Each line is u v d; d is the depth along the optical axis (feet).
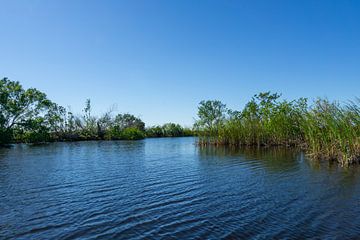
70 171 76.95
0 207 43.29
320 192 48.42
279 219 35.83
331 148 82.89
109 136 291.58
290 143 137.08
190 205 42.93
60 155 124.88
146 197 48.03
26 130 228.22
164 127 383.45
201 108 219.00
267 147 140.26
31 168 83.35
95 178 65.98
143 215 38.58
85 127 292.20
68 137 274.36
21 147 183.11
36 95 228.43
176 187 55.47
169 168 80.64
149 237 31.09
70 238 31.30
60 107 268.00
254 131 149.28
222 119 166.50
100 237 31.40
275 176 64.13
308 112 91.35
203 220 36.14
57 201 46.29
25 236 32.12
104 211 40.65
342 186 51.85
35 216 38.93
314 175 62.85
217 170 75.20
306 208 39.96
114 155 122.72
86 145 201.57
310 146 98.22
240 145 152.76
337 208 39.58
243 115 158.92
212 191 51.62
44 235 32.30
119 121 345.10
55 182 61.62
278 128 134.72
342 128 73.77
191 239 30.35
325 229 32.24
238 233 31.65
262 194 48.49
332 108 80.02
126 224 35.22
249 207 41.24
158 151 141.28
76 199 47.39
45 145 204.23
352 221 34.42
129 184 58.85
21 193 51.85
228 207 41.50
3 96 208.33
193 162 92.94
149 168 81.20
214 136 169.37
